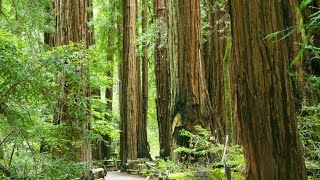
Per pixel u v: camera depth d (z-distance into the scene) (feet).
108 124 53.36
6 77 19.93
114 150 95.45
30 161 20.24
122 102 64.54
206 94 38.47
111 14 74.02
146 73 79.77
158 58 67.05
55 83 23.48
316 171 17.94
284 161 9.87
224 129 49.65
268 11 10.11
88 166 24.52
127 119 61.93
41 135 21.95
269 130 9.96
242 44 10.33
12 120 19.67
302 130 18.72
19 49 22.77
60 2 35.53
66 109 24.82
